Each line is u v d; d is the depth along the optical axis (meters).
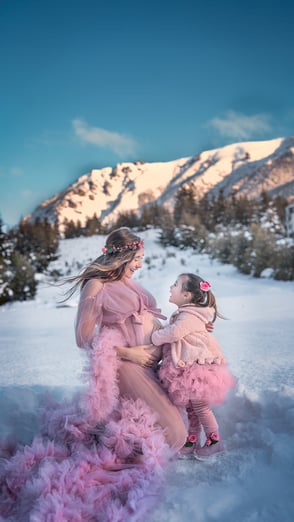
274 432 3.06
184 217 58.66
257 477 2.46
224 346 6.74
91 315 3.07
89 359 2.91
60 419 2.94
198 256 36.81
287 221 52.41
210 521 2.07
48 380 4.86
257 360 5.40
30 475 2.46
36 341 9.45
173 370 2.89
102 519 2.15
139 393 2.88
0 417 3.19
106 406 2.81
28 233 51.22
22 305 22.75
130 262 3.27
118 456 2.68
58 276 33.59
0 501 2.39
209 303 3.20
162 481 2.43
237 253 28.62
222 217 65.75
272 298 16.56
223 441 3.04
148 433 2.70
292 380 4.19
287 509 2.12
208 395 2.86
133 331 3.12
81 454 2.59
